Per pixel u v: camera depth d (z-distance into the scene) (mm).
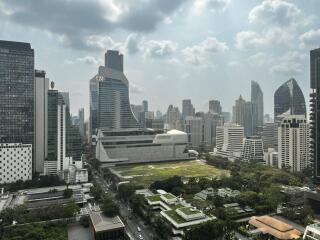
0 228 180750
